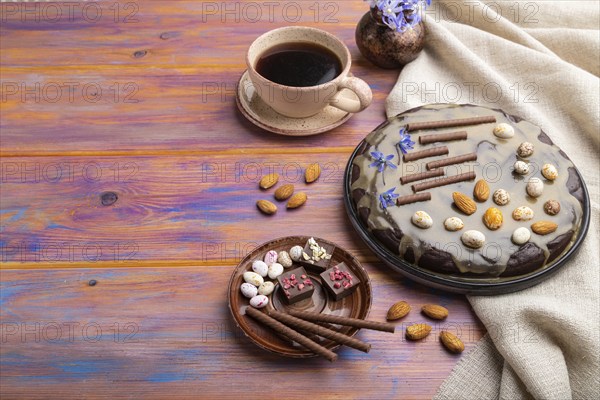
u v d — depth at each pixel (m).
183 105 0.98
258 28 1.07
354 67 1.03
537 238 0.81
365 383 0.76
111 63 1.02
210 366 0.77
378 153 0.87
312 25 1.07
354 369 0.77
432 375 0.77
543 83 1.01
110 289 0.82
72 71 1.01
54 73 1.01
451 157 0.87
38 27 1.06
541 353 0.77
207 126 0.96
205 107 0.98
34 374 0.76
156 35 1.06
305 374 0.77
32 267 0.83
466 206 0.82
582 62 1.07
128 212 0.87
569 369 0.80
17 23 1.07
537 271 0.81
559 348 0.80
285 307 0.80
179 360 0.77
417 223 0.81
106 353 0.78
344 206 0.88
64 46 1.04
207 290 0.82
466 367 0.78
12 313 0.80
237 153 0.93
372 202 0.84
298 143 0.94
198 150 0.93
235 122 0.96
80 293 0.81
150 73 1.01
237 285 0.80
